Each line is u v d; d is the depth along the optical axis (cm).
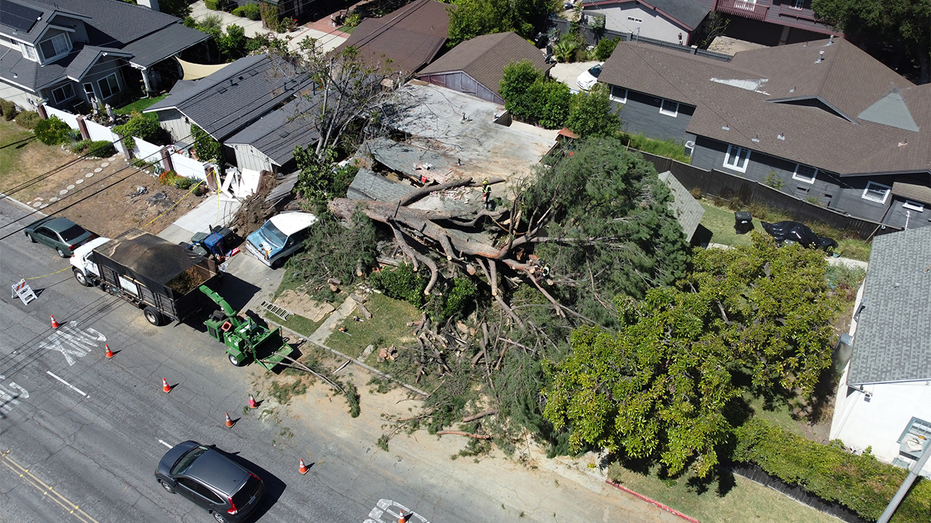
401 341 2548
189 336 2575
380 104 3425
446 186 2878
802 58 3816
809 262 2317
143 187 3353
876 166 3127
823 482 1972
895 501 1789
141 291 2494
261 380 2402
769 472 2045
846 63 3706
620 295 2238
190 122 3512
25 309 2659
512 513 2016
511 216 2527
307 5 5178
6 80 3769
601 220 2414
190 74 4084
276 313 2662
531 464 2156
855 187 3244
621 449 2186
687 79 3766
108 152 3581
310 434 2217
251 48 4547
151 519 1969
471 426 2253
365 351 2508
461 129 3359
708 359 1975
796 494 2075
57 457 2122
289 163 3303
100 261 2545
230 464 1962
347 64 3325
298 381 2394
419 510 2011
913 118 3316
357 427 2242
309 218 2914
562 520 2005
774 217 3316
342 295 2753
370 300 2728
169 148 3403
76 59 3888
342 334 2573
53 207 3216
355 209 2770
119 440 2180
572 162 2475
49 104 3831
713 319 2347
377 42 4256
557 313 2327
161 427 2225
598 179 2423
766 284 2203
